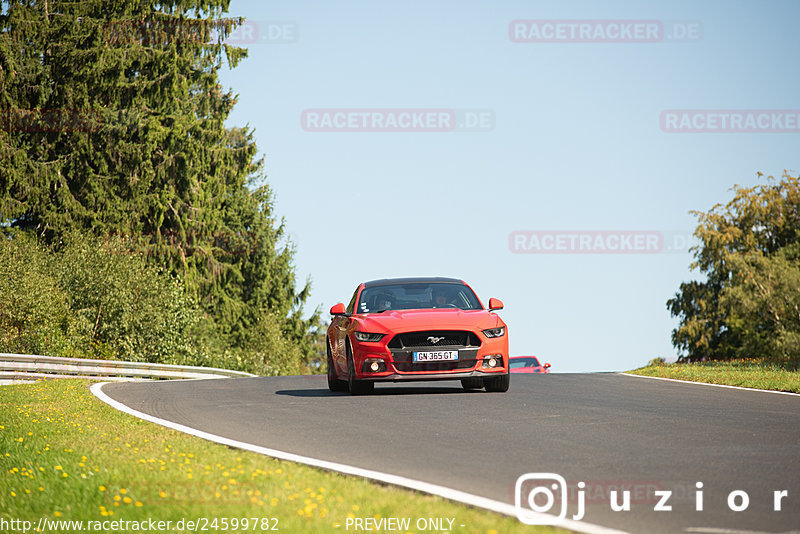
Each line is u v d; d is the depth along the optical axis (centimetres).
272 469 2891
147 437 3759
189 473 2836
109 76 15925
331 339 5991
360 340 5328
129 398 5631
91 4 16262
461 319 5384
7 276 12744
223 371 12912
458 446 3356
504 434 3634
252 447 3409
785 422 3912
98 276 14950
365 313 5625
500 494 2512
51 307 13012
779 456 3019
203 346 17850
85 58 15625
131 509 2439
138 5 16500
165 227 17612
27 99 15838
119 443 3609
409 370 5259
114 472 2919
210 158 17525
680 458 3002
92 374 9825
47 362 8981
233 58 16738
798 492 2464
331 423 4116
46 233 16188
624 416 4178
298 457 3156
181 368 11581
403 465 2995
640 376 7375
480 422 4016
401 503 2344
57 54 15738
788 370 7788
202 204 17850
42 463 3206
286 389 6328
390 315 5488
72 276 14900
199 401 5344
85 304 14888
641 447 3244
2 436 4003
